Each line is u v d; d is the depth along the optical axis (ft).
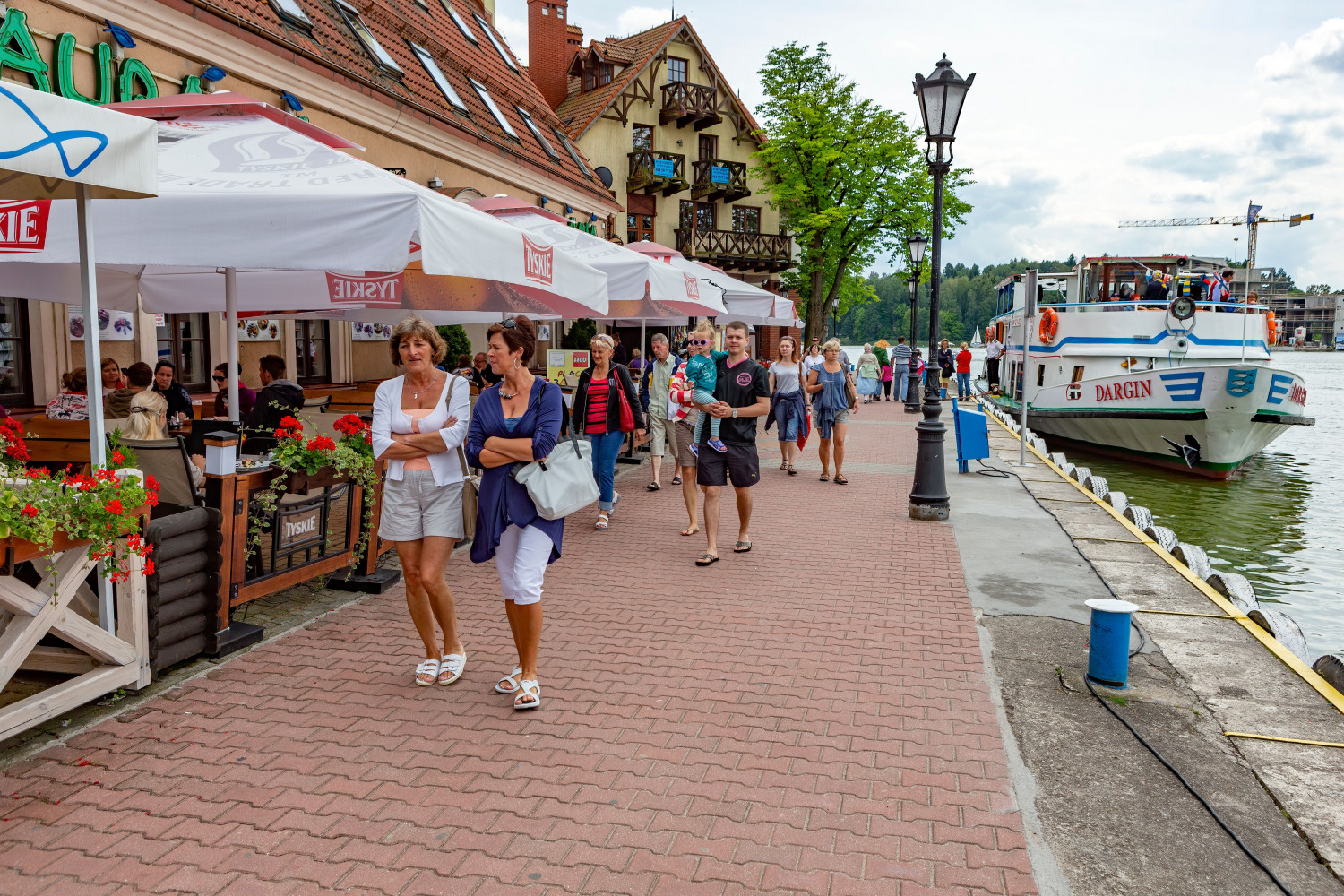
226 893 9.57
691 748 13.11
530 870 10.03
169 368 30.78
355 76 44.32
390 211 15.79
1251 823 11.18
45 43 28.27
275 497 17.85
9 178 13.25
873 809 11.44
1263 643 17.95
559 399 14.19
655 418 36.06
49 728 13.39
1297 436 89.76
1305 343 563.07
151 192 11.77
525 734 13.50
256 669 15.87
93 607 14.42
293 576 18.74
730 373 24.04
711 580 22.62
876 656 17.17
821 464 46.01
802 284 143.43
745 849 10.50
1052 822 11.22
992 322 116.37
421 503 14.88
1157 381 61.93
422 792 11.71
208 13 34.65
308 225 15.38
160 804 11.34
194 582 15.75
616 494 35.27
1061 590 22.08
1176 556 26.18
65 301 26.30
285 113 20.35
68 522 12.37
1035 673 16.38
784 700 14.97
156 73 32.99
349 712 14.16
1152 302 68.95
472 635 18.02
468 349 59.98
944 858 10.37
